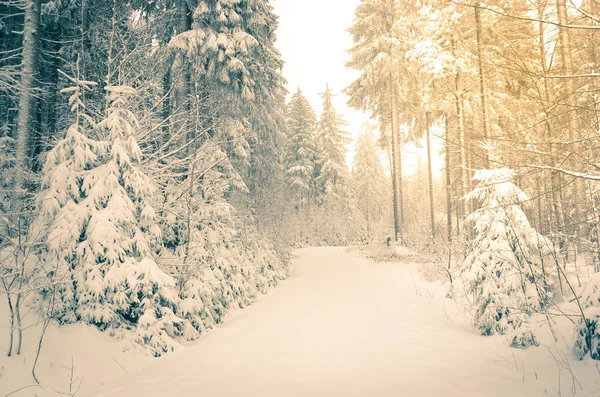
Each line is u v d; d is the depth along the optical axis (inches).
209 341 253.8
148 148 299.6
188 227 296.7
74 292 213.2
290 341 245.8
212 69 488.4
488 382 165.6
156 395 158.9
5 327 177.9
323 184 1715.1
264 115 667.4
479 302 255.1
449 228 826.8
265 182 673.0
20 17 434.3
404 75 911.7
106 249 224.4
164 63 438.3
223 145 457.4
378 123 1094.4
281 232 685.9
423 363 194.4
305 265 806.5
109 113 253.9
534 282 227.6
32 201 234.4
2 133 391.9
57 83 423.8
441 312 319.0
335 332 265.6
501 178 272.8
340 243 1446.9
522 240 256.8
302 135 1581.0
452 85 565.9
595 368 161.6
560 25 128.3
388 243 903.7
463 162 305.6
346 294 433.4
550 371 173.0
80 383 171.0
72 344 191.5
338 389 159.8
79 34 418.6
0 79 326.0
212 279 305.4
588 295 199.8
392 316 310.8
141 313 236.4
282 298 429.1
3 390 148.7
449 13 550.6
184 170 352.8
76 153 223.5
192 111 336.5
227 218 372.2
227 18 506.9
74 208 216.7
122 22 344.2
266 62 611.2
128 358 202.5
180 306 262.1
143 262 226.7
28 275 191.3
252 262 488.1
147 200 258.1
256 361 204.5
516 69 159.6
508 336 221.8
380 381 168.7
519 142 157.9
